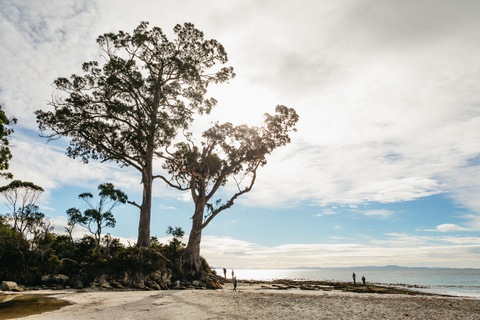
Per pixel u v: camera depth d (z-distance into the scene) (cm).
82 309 1606
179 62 4141
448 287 5631
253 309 1627
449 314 1508
